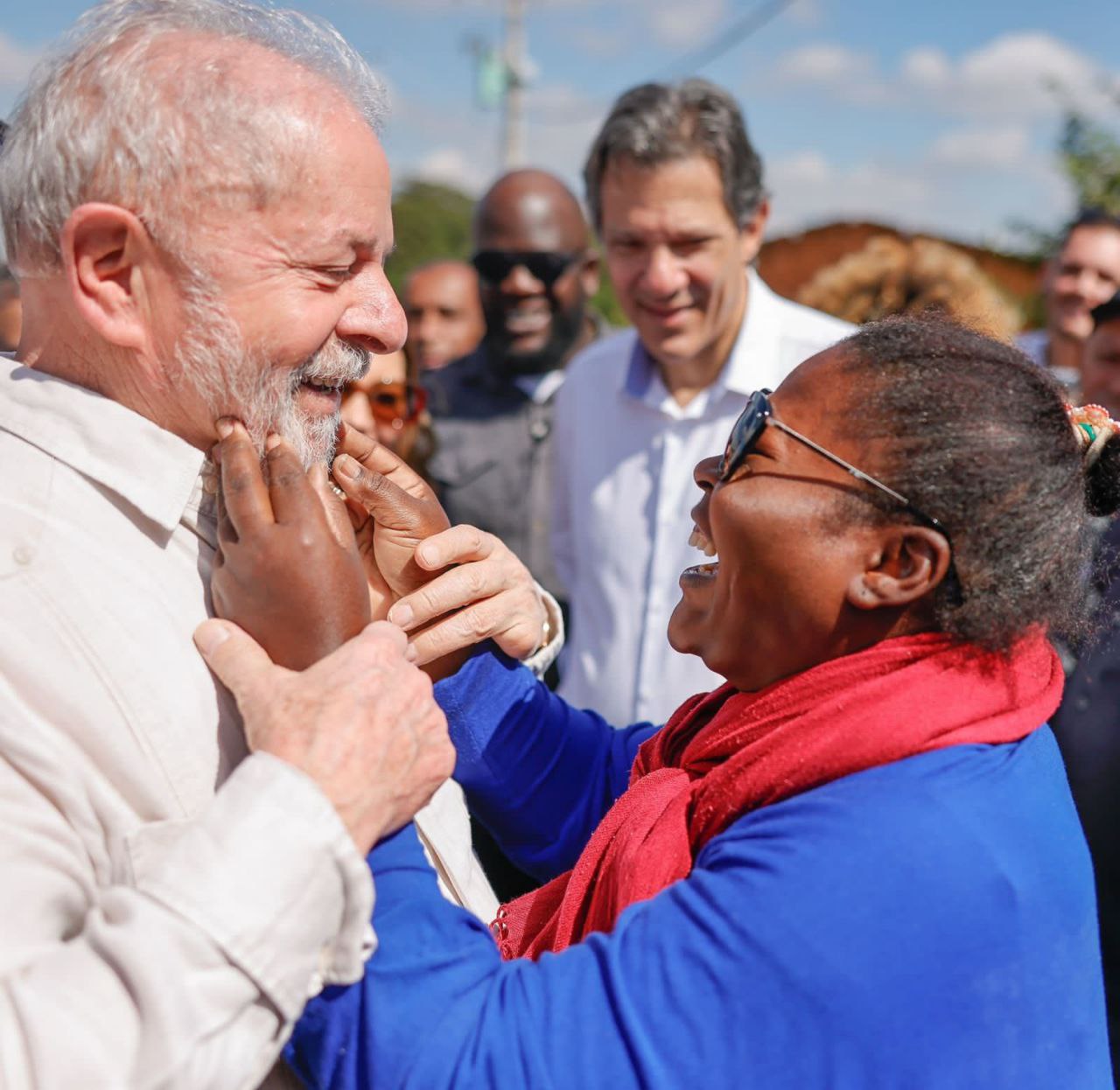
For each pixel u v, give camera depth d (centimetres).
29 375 133
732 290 289
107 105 122
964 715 122
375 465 154
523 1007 116
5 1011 101
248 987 104
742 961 112
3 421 130
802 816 118
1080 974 122
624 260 290
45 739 116
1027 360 129
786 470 126
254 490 125
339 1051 117
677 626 144
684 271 281
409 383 319
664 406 297
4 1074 98
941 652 125
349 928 111
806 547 125
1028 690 128
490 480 374
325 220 130
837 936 111
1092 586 163
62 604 121
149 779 120
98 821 118
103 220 124
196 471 132
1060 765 134
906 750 120
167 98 123
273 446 130
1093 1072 123
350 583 126
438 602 152
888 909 112
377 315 139
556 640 183
